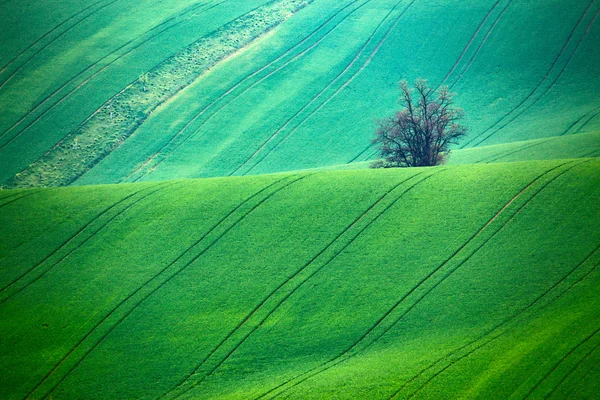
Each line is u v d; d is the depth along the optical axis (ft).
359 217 349.00
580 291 274.98
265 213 361.51
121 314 301.63
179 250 341.82
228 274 321.11
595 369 227.61
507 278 291.58
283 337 279.69
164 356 275.59
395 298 292.40
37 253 347.36
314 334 279.08
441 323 273.95
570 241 305.53
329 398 234.38
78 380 265.54
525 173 363.56
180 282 319.27
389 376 242.37
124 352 279.28
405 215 345.31
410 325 275.80
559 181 348.38
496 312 273.75
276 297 302.45
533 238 312.29
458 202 346.95
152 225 362.94
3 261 342.64
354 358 261.44
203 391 254.27
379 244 327.26
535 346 245.45
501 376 232.53
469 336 262.06
